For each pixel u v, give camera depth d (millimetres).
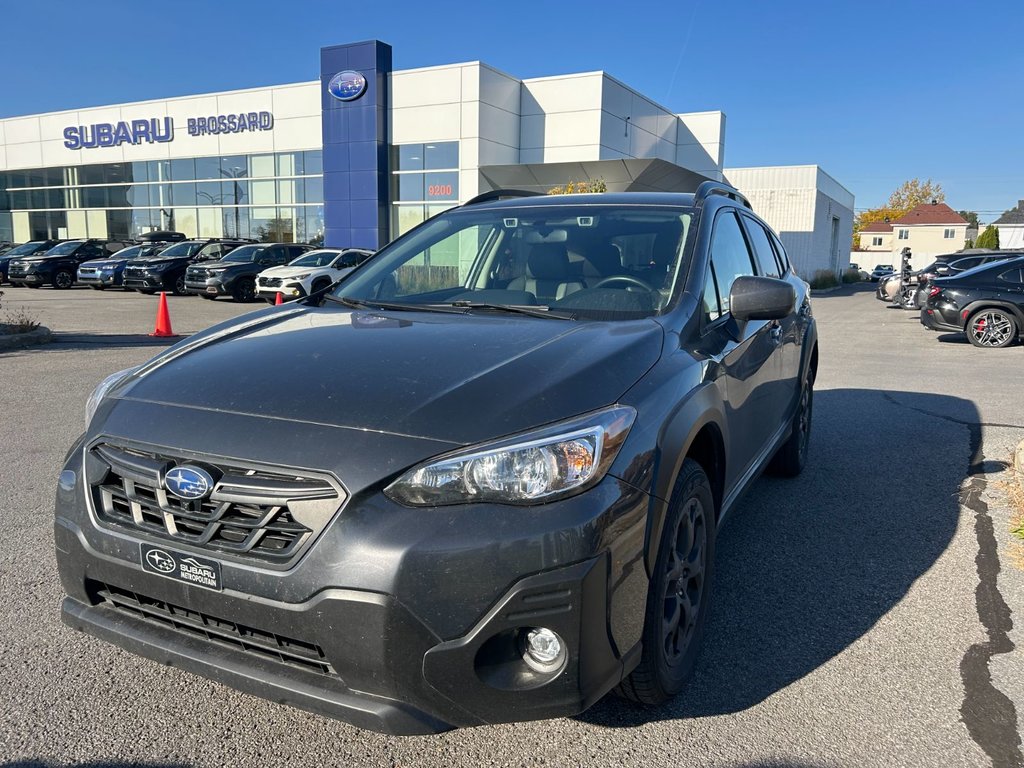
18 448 5664
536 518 1991
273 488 2051
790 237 40938
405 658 1958
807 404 5383
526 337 2650
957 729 2529
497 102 26828
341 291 3678
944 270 18328
